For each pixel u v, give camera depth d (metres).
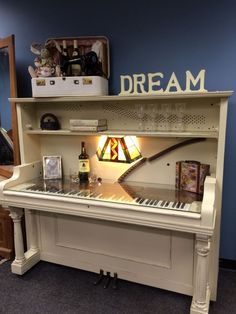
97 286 2.12
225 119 1.64
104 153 2.14
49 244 2.39
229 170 2.09
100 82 1.93
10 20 2.37
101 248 2.19
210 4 1.88
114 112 2.11
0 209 2.39
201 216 1.54
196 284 1.69
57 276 2.24
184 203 1.72
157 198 1.83
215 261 1.86
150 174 2.11
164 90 2.00
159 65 2.05
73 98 1.95
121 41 2.10
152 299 1.97
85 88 1.93
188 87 1.81
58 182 2.24
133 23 2.05
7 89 2.38
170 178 2.06
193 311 1.70
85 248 2.25
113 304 1.92
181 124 1.92
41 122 2.26
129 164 2.14
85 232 2.22
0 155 2.57
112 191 1.99
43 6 2.25
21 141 2.23
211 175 1.84
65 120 2.28
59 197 1.90
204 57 1.96
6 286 2.11
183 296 2.00
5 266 2.37
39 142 2.41
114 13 2.08
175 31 1.98
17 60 2.41
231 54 1.91
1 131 2.48
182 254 1.94
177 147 1.99
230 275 2.21
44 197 1.92
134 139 2.09
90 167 2.28
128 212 1.71
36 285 2.12
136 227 2.04
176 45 1.99
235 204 2.13
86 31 2.17
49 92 1.99
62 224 2.30
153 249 2.02
